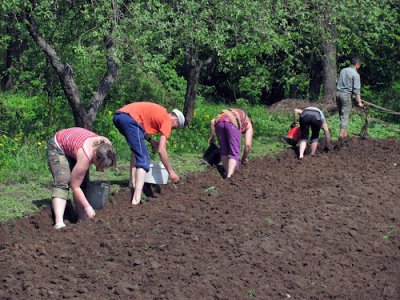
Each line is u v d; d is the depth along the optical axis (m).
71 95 13.84
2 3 12.06
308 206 11.04
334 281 8.34
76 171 9.86
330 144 16.41
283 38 16.69
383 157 15.38
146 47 12.99
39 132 15.41
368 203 11.34
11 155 13.42
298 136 16.08
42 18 13.38
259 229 9.82
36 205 10.72
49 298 7.46
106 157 9.83
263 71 26.70
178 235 9.43
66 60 14.64
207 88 27.80
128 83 19.33
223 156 13.15
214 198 11.52
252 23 14.36
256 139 17.42
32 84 17.72
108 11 12.41
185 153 15.09
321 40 18.80
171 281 8.00
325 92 24.12
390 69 28.36
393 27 24.22
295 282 8.12
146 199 11.38
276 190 12.10
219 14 14.30
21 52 20.25
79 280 7.98
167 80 24.17
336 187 12.41
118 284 7.81
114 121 11.03
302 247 9.23
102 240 9.20
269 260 8.70
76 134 10.03
